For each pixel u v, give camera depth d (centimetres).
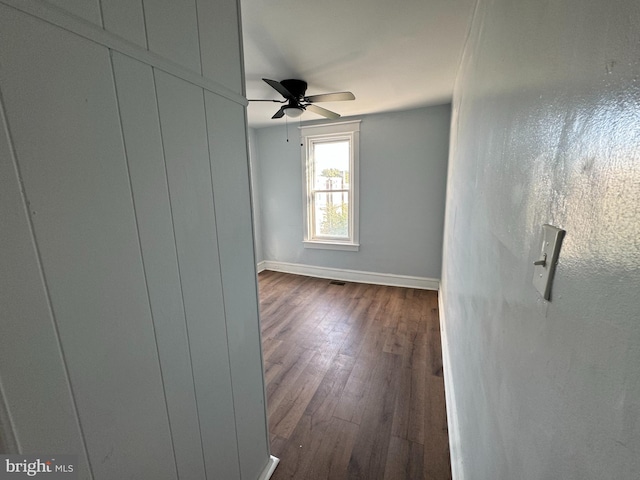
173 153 79
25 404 52
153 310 75
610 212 32
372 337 259
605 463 32
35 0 49
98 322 63
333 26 161
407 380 201
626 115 30
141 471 75
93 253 61
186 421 89
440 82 247
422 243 366
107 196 63
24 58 48
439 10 147
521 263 63
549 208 50
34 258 51
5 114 47
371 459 144
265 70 218
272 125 415
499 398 75
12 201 48
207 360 96
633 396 28
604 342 33
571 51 44
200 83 86
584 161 39
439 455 145
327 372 211
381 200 373
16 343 50
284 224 442
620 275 30
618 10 32
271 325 284
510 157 75
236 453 114
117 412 68
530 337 56
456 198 208
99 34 59
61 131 54
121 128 65
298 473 138
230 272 105
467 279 142
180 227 82
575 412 39
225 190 100
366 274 401
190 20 81
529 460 54
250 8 144
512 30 78
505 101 83
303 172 411
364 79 238
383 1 140
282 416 171
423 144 342
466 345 135
